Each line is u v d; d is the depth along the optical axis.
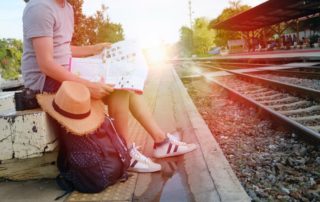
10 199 2.75
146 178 3.11
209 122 6.66
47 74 2.78
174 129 5.07
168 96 8.89
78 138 2.69
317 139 4.46
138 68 3.06
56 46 2.93
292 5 29.20
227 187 2.80
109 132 2.86
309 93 8.23
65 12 3.01
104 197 2.74
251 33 51.56
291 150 4.55
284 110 7.35
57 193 2.84
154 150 3.59
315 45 35.38
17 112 2.96
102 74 3.02
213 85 13.34
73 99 2.64
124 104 3.14
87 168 2.71
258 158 4.31
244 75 14.53
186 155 3.63
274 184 3.46
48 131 2.88
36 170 3.13
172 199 2.66
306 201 3.05
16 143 2.88
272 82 10.73
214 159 3.47
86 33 15.42
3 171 3.11
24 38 2.98
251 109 7.46
